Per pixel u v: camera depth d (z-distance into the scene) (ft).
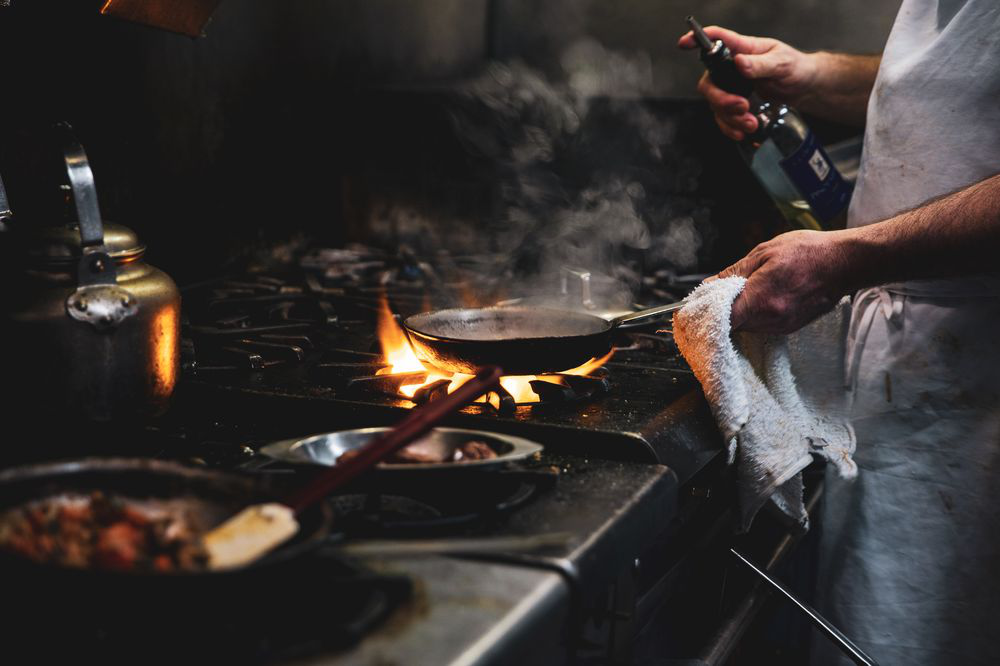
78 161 4.62
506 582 3.87
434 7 10.43
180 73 7.64
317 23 8.95
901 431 6.03
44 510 3.84
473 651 3.52
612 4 10.55
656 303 7.75
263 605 3.70
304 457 4.36
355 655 3.45
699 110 8.86
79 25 6.70
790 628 7.51
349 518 4.17
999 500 5.84
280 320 6.89
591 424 5.02
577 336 5.28
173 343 4.93
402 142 9.46
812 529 7.16
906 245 5.20
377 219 9.66
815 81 6.98
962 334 5.82
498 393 5.13
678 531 5.37
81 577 3.28
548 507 4.38
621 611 4.72
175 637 3.48
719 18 10.18
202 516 3.99
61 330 4.59
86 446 4.73
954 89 5.77
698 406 5.47
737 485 5.58
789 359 5.81
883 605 6.18
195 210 7.91
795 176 6.49
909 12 6.12
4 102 6.16
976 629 5.98
